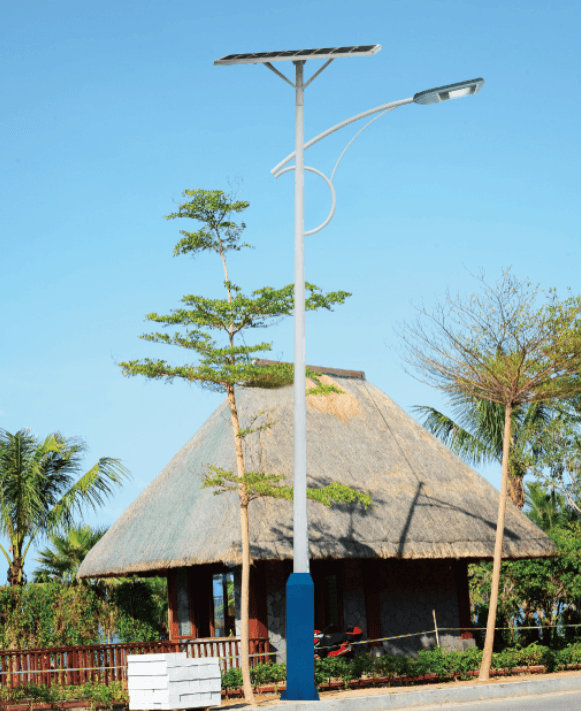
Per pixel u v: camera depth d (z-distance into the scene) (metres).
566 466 27.97
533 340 18.47
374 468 21.27
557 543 25.12
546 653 19.38
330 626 19.91
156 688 13.07
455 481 22.55
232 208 16.12
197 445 22.78
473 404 30.00
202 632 21.84
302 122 15.75
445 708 13.98
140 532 21.06
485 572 30.83
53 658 17.38
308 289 15.57
